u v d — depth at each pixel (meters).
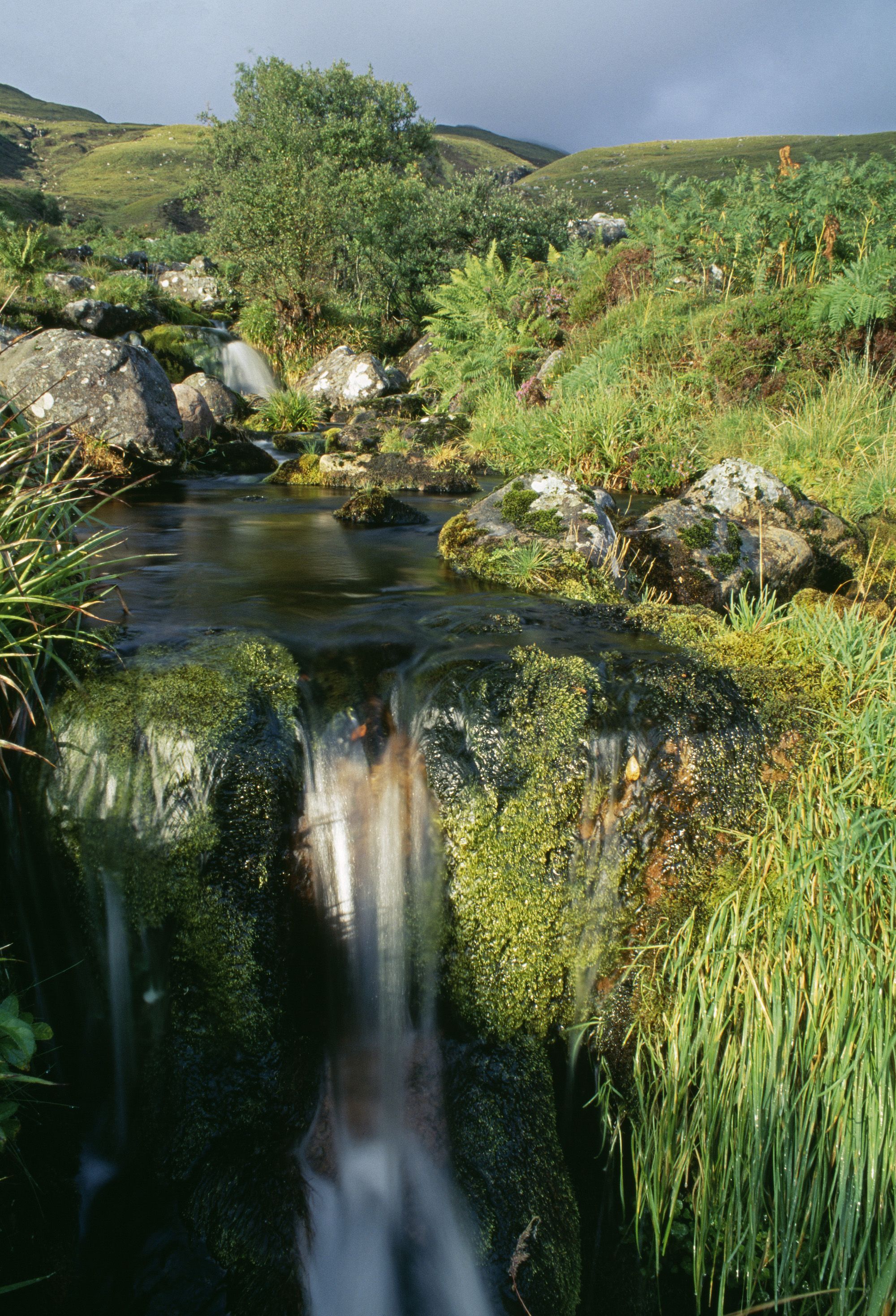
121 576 4.55
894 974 2.29
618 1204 2.47
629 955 2.70
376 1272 2.38
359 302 22.48
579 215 25.86
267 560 5.16
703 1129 2.36
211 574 4.71
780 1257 2.29
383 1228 2.46
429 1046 2.78
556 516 5.07
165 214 77.38
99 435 8.21
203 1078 2.53
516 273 15.89
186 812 2.59
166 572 4.73
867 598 4.91
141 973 2.64
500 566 4.81
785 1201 2.29
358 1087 2.73
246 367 17.66
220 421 10.81
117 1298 2.20
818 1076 2.31
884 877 2.47
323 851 2.74
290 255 19.03
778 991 2.35
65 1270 2.21
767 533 5.29
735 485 5.81
